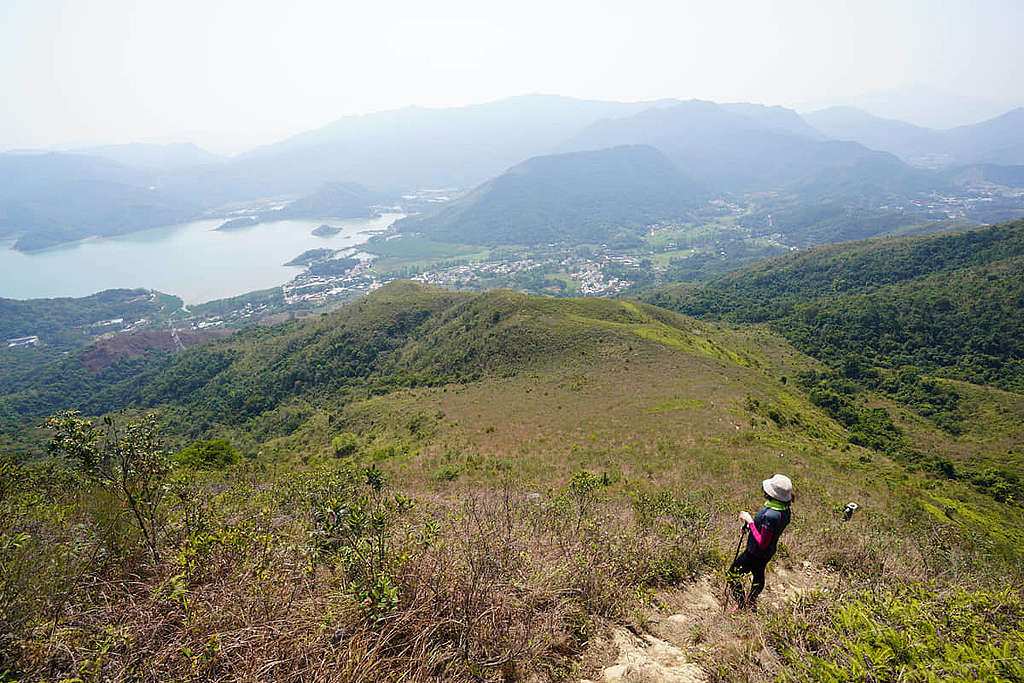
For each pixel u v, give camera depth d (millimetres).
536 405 37062
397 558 3391
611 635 3742
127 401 97688
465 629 3023
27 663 2467
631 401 34344
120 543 3686
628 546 5176
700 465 20500
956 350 70188
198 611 2803
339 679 2426
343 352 88188
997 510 21672
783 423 34531
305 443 47688
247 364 95000
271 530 4602
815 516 10609
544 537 5086
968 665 2625
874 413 53312
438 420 37281
